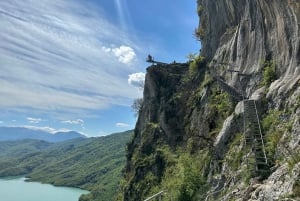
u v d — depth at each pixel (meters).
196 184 39.38
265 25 44.28
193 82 70.75
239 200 23.14
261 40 45.44
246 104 38.12
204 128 54.38
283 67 38.22
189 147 57.38
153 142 74.00
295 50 35.62
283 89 34.84
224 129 40.91
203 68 70.19
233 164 33.41
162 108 75.12
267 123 33.53
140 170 72.19
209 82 60.72
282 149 26.34
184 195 39.03
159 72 81.00
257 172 25.23
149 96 83.06
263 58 44.16
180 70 80.38
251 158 28.94
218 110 51.81
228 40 60.34
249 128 34.50
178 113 70.31
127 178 82.12
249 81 46.19
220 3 64.44
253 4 48.88
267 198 19.66
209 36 71.50
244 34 51.69
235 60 53.56
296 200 16.88
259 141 31.50
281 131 29.61
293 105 31.34
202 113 58.66
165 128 71.38
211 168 40.03
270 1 40.47
